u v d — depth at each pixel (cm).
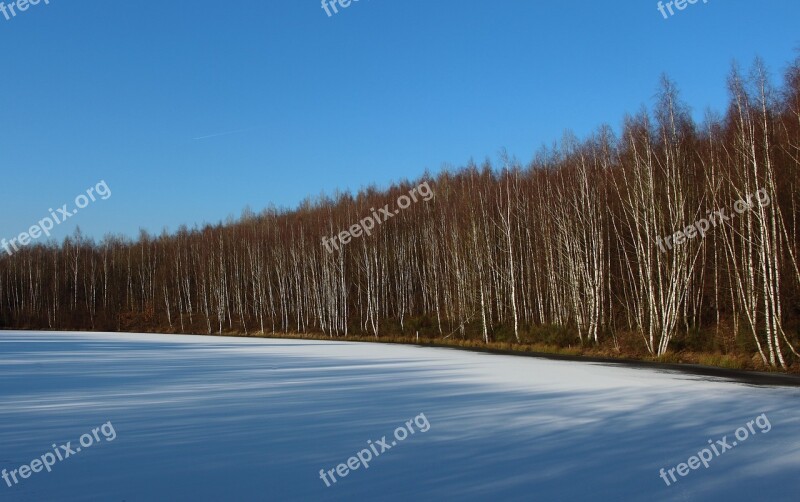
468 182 5388
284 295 6091
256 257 6606
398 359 2591
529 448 855
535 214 4328
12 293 7969
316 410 1164
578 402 1285
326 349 3406
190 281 7644
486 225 4356
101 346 3528
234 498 629
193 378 1733
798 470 757
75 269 7900
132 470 732
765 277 2272
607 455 817
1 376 1770
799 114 2442
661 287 2833
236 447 850
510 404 1251
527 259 4197
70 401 1264
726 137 2948
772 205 2336
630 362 2494
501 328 4059
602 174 3628
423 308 5359
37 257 8025
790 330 2359
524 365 2281
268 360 2469
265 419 1063
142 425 1004
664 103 3030
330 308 5453
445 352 3161
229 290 7056
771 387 1583
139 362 2312
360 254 5878
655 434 958
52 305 7794
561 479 703
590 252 3600
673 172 2870
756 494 660
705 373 1991
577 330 3409
